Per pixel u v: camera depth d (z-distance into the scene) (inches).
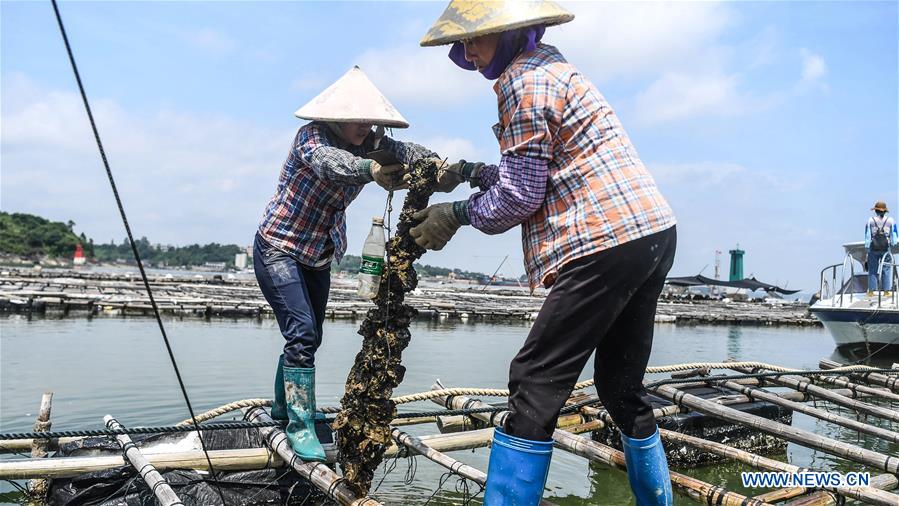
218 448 133.4
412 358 361.1
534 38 89.0
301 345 119.0
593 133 84.4
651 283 91.8
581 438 137.9
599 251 82.5
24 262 4040.4
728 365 230.2
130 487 116.2
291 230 120.7
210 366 299.3
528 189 83.4
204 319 549.6
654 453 98.9
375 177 103.8
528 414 86.4
